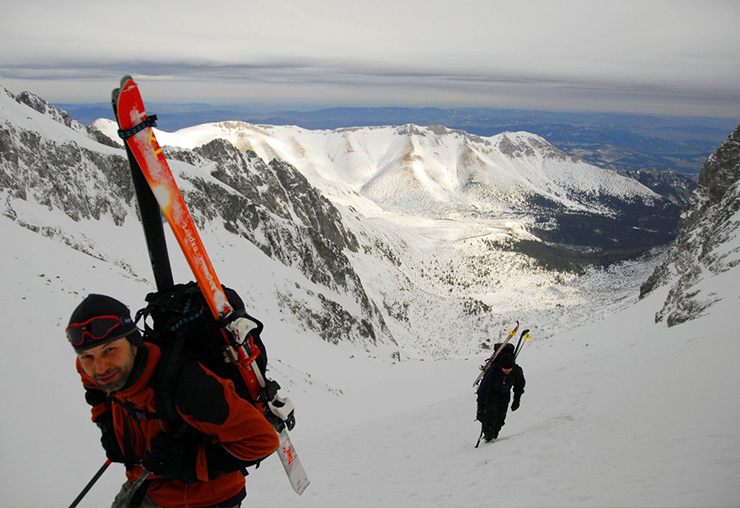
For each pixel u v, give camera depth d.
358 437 16.39
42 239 34.69
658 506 3.73
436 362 69.38
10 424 15.73
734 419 5.46
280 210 139.62
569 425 8.46
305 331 66.81
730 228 48.38
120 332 2.30
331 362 59.38
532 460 6.79
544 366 47.25
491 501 5.41
